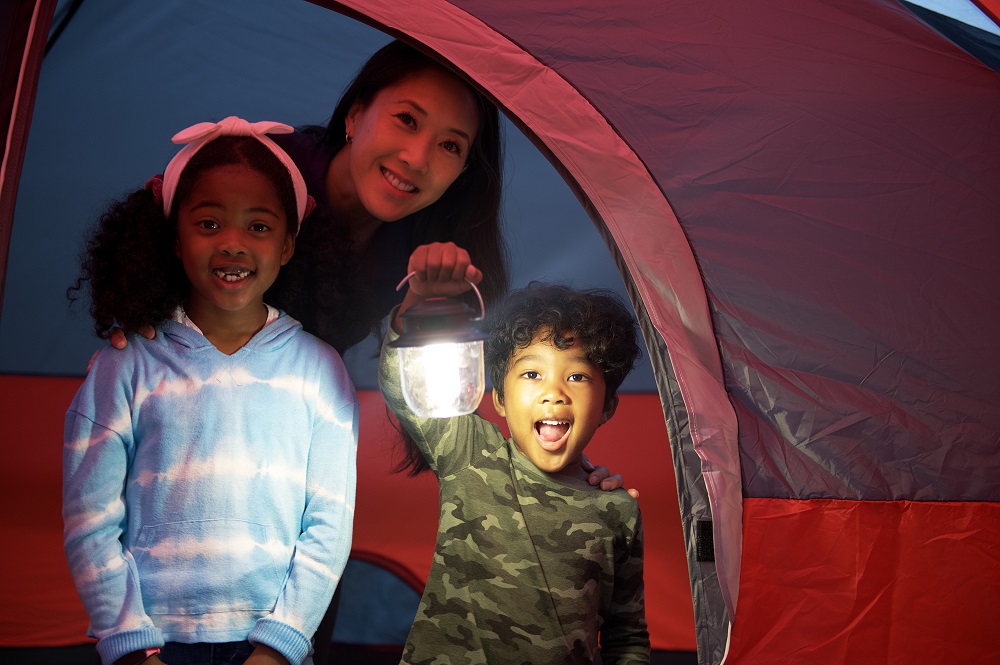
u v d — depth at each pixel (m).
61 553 2.95
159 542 1.66
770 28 1.99
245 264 1.75
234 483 1.70
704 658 1.77
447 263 1.60
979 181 1.93
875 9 2.00
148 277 1.76
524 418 1.86
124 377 1.71
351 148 2.26
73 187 3.29
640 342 4.02
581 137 1.94
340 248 2.09
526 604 1.78
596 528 1.84
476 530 1.83
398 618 2.98
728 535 1.78
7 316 3.55
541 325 1.86
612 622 1.89
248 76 2.98
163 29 2.92
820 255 1.90
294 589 1.70
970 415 1.85
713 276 1.89
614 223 1.90
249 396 1.75
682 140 1.94
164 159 3.25
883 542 1.81
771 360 1.86
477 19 1.94
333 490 1.79
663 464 3.71
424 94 2.18
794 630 1.78
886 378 1.86
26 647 2.58
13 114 1.68
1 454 3.38
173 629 1.64
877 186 1.93
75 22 2.88
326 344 1.91
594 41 1.95
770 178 1.93
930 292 1.89
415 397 1.64
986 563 1.81
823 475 1.82
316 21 2.86
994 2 2.08
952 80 1.98
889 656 1.78
